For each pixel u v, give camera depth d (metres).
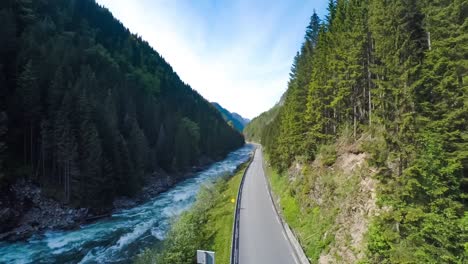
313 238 15.80
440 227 8.52
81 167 32.53
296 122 28.75
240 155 106.06
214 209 26.81
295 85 35.88
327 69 24.80
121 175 38.16
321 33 28.89
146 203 38.84
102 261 20.72
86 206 31.77
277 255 15.34
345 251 12.71
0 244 23.27
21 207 27.77
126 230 27.53
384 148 11.63
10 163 30.55
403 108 11.44
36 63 35.91
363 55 20.19
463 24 11.13
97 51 65.88
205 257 8.23
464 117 10.50
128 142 45.28
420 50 12.41
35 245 23.66
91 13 96.00
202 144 86.19
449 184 9.38
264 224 20.55
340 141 21.69
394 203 9.81
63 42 51.62
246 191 32.09
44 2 68.38
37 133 33.25
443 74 11.08
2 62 33.75
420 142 10.53
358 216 13.34
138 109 60.06
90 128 33.75
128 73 79.62
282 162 34.59
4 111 30.77
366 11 19.42
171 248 15.99
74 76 42.47
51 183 32.06
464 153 9.15
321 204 17.73
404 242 9.29
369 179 13.86
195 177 60.28
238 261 14.65
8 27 35.50
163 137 59.03
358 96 21.03
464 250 8.49
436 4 13.09
